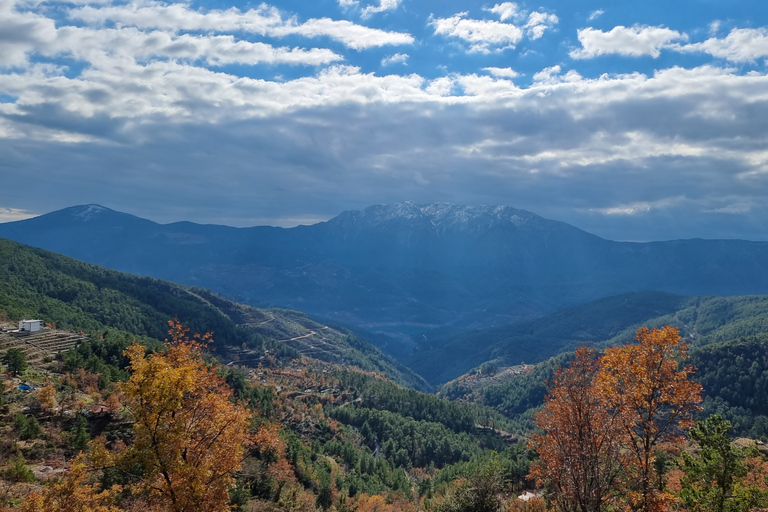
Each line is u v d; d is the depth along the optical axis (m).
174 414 31.34
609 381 37.31
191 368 31.91
